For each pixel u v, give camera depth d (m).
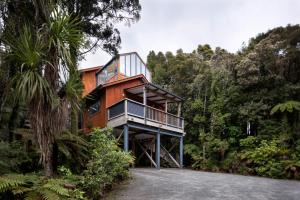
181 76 26.38
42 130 5.82
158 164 16.55
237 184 10.05
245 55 21.45
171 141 21.45
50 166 6.05
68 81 6.23
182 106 23.69
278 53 19.52
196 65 26.31
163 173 13.12
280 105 17.50
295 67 19.34
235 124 19.89
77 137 8.27
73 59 6.35
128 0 11.29
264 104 18.70
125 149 14.22
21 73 5.77
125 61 20.05
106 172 8.15
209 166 18.12
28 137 7.36
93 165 7.70
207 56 31.70
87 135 9.93
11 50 6.13
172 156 20.27
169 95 18.75
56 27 6.01
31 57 5.77
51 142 6.03
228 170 17.06
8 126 7.88
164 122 17.50
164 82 28.98
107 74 20.67
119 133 17.17
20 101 6.43
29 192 5.23
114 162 8.77
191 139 22.61
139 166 18.69
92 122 18.38
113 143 9.36
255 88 19.81
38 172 6.76
